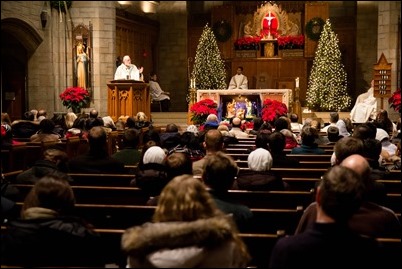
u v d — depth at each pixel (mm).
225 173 4426
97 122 11938
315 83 21906
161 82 26500
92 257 3910
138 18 24188
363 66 24781
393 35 20141
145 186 5879
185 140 8227
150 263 2768
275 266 2932
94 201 6180
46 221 3766
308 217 4172
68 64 20516
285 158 7547
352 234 2908
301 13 24953
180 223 2824
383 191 4895
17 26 18406
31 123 12164
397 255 3797
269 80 24844
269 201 5668
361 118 19969
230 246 2867
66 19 20453
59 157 6453
